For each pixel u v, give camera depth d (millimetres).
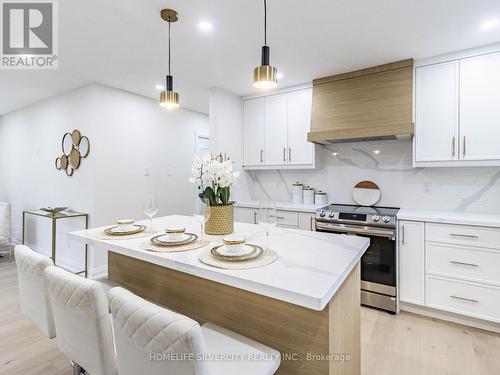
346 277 1208
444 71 2504
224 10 1878
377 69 2771
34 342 2123
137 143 3750
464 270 2260
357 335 1500
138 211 3756
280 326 1209
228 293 1373
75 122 3535
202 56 2590
